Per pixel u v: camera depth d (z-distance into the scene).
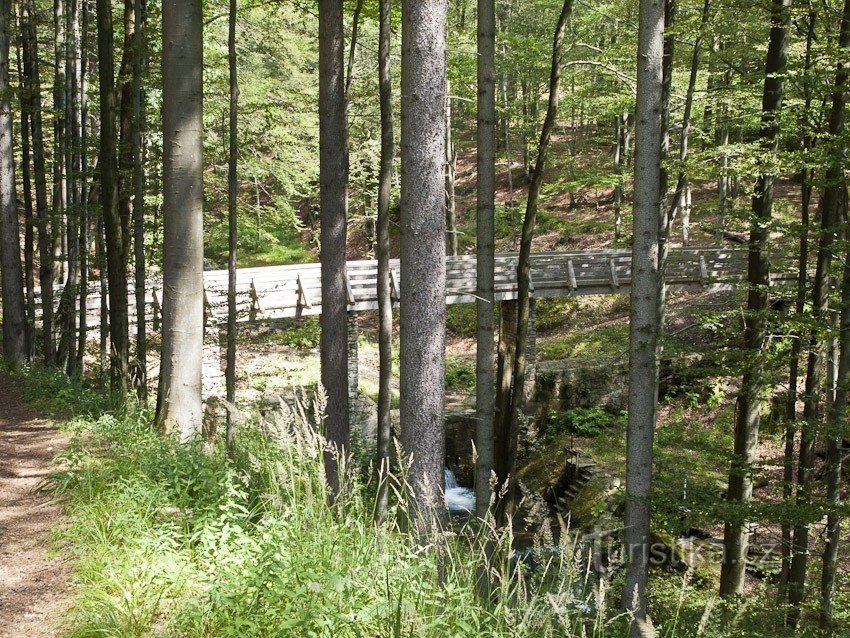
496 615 3.81
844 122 9.34
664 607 8.81
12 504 6.05
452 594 3.83
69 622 3.99
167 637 3.73
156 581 4.36
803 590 9.45
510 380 11.71
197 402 9.06
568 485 17.23
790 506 7.75
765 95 9.93
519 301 10.88
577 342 22.80
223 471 5.81
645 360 7.32
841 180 8.50
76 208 14.55
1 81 14.59
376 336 26.06
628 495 7.52
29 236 17.61
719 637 4.38
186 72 8.55
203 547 4.72
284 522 4.34
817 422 8.59
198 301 8.96
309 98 15.77
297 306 18.00
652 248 7.22
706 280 10.97
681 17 10.41
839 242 8.36
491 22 8.03
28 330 17.28
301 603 3.62
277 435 4.68
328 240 9.01
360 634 3.68
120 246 12.27
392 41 19.59
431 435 6.34
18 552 5.04
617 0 16.53
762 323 10.08
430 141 6.15
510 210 27.70
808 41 9.46
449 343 25.58
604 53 13.27
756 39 10.85
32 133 16.59
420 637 3.42
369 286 17.97
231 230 10.92
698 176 9.48
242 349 22.62
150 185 13.09
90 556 4.65
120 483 5.69
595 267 20.73
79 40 17.03
